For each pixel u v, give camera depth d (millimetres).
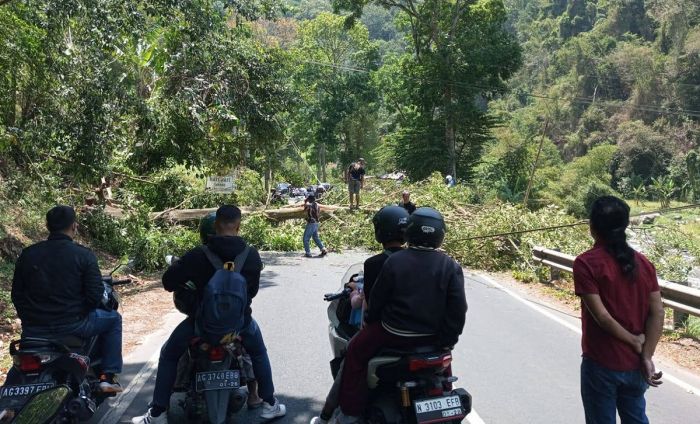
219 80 16016
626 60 91562
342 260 15898
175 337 5105
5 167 13047
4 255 10984
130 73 14156
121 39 11820
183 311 5113
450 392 4180
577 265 4008
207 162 18547
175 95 15398
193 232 15672
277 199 22156
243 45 17250
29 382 4539
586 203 58250
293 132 59781
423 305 4117
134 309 9969
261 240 17891
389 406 4246
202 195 18453
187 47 14461
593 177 62281
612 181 80250
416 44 43312
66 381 4680
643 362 3941
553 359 7664
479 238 15000
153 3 12477
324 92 61031
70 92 11773
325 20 61438
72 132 12125
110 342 5305
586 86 95188
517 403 6184
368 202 21594
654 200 73312
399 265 4172
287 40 62469
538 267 13984
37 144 12305
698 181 70000
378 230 4656
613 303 3936
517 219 15469
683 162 74125
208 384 4750
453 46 39875
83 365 4699
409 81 42281
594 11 115875
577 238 15078
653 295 4012
